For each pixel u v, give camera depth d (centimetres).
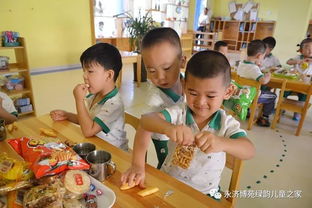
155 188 66
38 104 277
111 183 69
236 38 915
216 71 65
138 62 425
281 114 329
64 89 298
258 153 233
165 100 100
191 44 680
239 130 77
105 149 88
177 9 684
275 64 360
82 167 66
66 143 88
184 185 69
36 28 258
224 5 939
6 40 222
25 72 247
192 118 79
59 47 282
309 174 204
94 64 104
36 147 71
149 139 81
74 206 56
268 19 870
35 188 57
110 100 109
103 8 504
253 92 135
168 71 91
